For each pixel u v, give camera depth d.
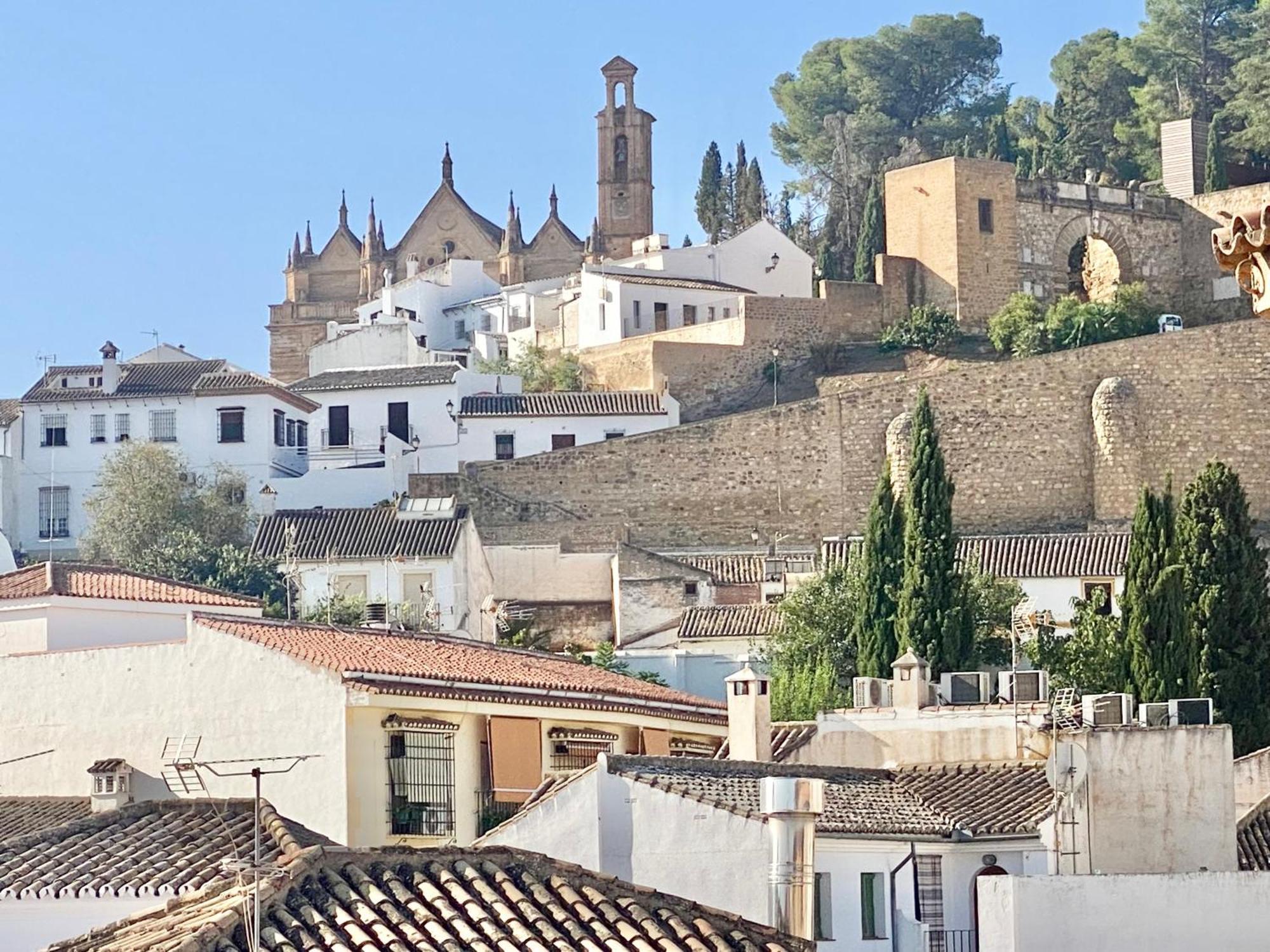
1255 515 119.69
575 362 143.50
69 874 34.72
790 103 194.38
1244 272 22.20
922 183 148.25
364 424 125.88
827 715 46.03
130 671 45.75
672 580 101.88
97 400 117.00
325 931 28.05
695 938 29.92
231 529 111.81
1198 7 185.88
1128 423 120.12
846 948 38.47
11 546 108.44
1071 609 97.62
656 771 36.75
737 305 144.75
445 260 188.00
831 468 120.19
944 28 193.88
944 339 142.88
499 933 29.03
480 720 45.28
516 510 117.50
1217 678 70.06
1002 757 44.41
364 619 83.12
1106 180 160.25
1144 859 38.88
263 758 42.78
